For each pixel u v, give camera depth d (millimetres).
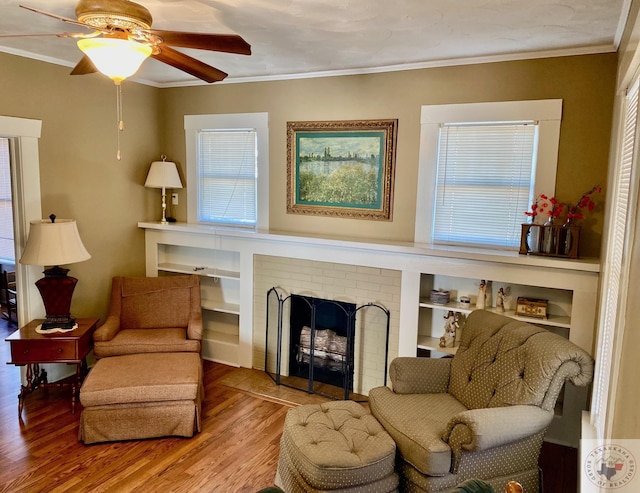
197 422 3172
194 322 3836
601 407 2170
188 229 4352
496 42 2924
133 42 1972
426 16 2453
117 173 4301
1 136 3383
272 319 4164
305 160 4062
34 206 3611
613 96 2986
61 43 3195
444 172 3566
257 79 4156
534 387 2348
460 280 3609
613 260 2215
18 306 3676
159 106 4660
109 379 3090
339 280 3811
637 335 1118
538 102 3178
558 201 3207
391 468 2309
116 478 2693
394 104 3654
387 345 3666
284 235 3932
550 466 2910
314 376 4121
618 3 2217
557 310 3299
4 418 3328
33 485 2609
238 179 4441
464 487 1371
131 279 4047
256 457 2938
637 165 1403
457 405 2699
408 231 3727
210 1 2264
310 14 2439
